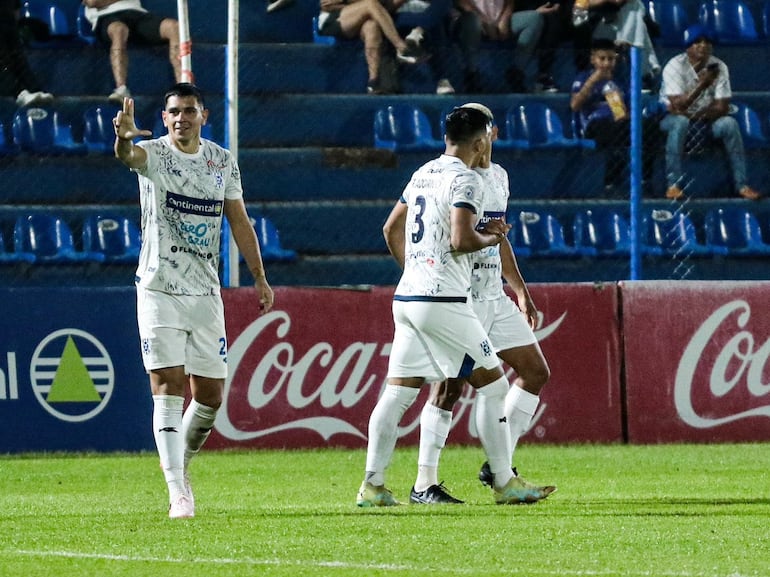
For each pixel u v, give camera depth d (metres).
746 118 51.00
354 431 38.12
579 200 48.06
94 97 48.38
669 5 53.59
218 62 49.25
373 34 49.78
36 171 46.94
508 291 38.69
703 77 48.78
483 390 24.89
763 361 39.59
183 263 23.14
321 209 46.75
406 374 24.55
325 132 49.56
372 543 19.75
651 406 39.22
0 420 36.69
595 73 48.97
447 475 31.80
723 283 39.47
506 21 50.47
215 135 48.50
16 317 36.78
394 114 49.56
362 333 38.19
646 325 39.22
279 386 37.72
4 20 47.84
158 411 23.20
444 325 24.11
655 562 18.06
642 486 28.95
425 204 24.17
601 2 49.53
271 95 49.25
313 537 20.41
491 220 23.91
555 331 38.91
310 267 46.16
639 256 41.31
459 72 50.41
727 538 20.25
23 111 47.62
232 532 21.03
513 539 20.11
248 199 47.91
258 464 34.50
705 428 39.44
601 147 49.03
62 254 45.09
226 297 37.44
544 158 49.25
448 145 24.44
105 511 24.86
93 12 48.84
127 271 45.41
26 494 28.45
